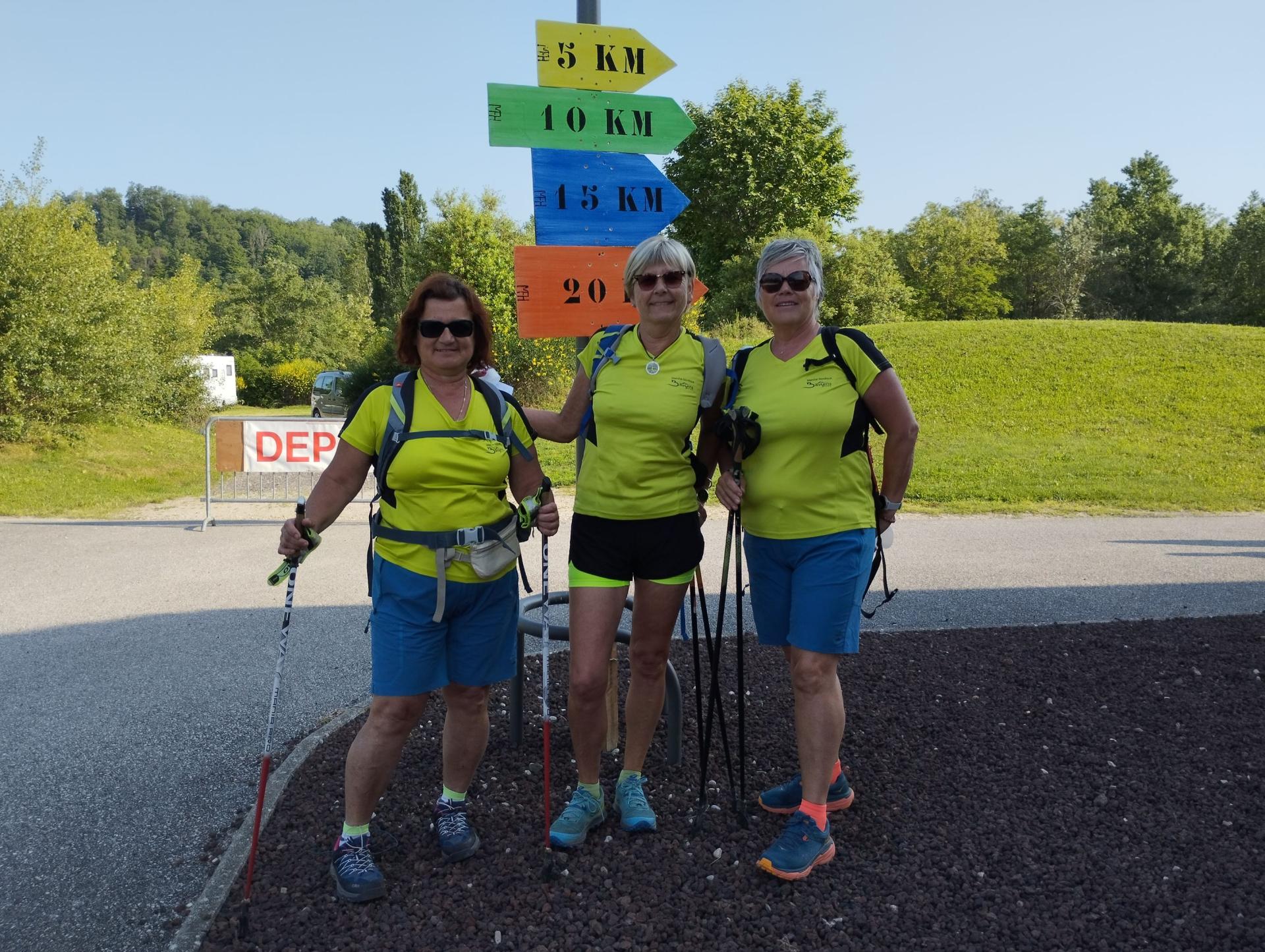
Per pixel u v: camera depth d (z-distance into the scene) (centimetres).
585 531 276
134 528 915
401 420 257
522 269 345
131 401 1539
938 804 316
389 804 317
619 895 262
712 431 286
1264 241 4884
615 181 353
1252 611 593
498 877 271
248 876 259
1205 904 257
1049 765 345
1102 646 489
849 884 268
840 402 265
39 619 584
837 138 3588
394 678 257
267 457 935
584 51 346
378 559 262
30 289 1365
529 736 373
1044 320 2011
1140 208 5472
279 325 5669
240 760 376
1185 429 1350
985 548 797
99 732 405
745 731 377
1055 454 1238
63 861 299
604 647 275
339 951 239
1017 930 246
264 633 553
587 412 283
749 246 3416
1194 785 328
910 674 444
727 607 614
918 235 4875
